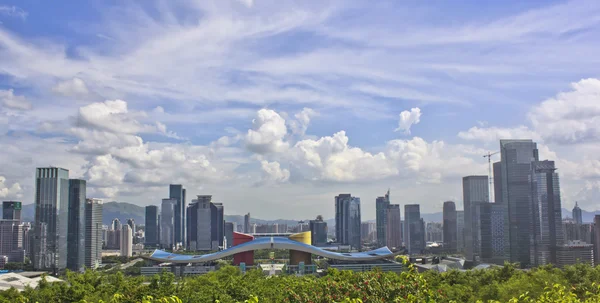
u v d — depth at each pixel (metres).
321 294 68.94
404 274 59.06
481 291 141.38
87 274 151.75
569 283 141.75
